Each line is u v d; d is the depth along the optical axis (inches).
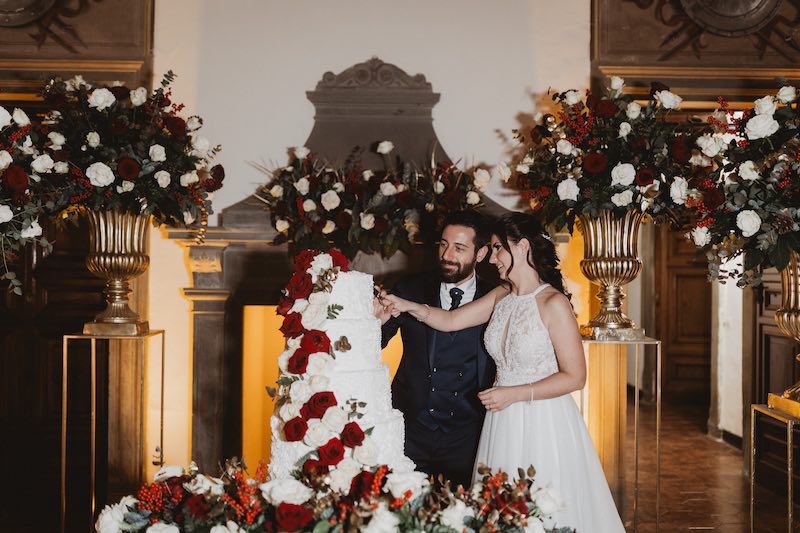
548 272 119.3
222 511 78.5
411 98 173.8
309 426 86.5
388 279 171.2
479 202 166.6
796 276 134.7
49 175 139.5
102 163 139.8
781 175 128.2
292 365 89.4
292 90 173.9
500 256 120.0
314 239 163.9
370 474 80.3
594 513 114.3
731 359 266.4
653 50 175.2
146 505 84.4
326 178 165.9
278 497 78.4
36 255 197.5
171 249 172.2
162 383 157.9
